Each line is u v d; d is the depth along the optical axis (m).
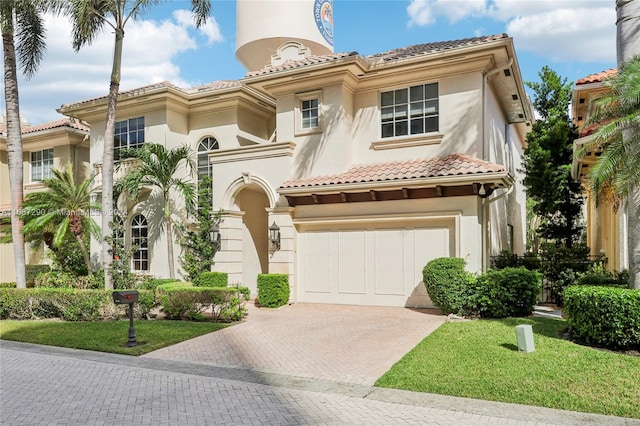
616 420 5.53
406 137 15.44
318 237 15.56
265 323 12.27
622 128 8.25
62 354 9.70
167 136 19.17
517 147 23.84
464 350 8.62
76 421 5.90
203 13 16.27
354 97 16.47
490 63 14.58
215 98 19.14
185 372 8.11
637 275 8.54
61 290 13.91
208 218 17.67
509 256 15.71
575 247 15.53
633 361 7.39
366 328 11.25
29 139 24.17
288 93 16.58
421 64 14.92
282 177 16.08
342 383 7.26
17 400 6.77
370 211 14.60
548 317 11.56
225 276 16.45
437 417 5.74
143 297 13.43
